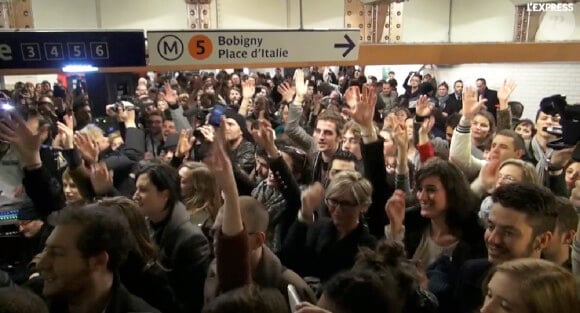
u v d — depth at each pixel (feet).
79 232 5.02
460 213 7.29
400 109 15.24
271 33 10.87
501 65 29.12
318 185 8.27
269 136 9.14
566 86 25.44
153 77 36.09
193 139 12.54
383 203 8.98
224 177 5.64
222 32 10.61
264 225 6.49
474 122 12.55
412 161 12.39
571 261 5.77
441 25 15.69
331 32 11.26
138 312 5.19
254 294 4.14
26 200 10.16
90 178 9.81
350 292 4.20
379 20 14.30
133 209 6.54
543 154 12.81
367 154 9.08
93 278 5.09
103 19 13.32
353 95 11.48
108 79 26.94
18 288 4.54
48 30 9.71
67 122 12.52
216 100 23.95
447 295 6.74
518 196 5.72
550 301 3.85
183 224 7.54
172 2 13.76
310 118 20.10
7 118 8.27
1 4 11.54
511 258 5.62
